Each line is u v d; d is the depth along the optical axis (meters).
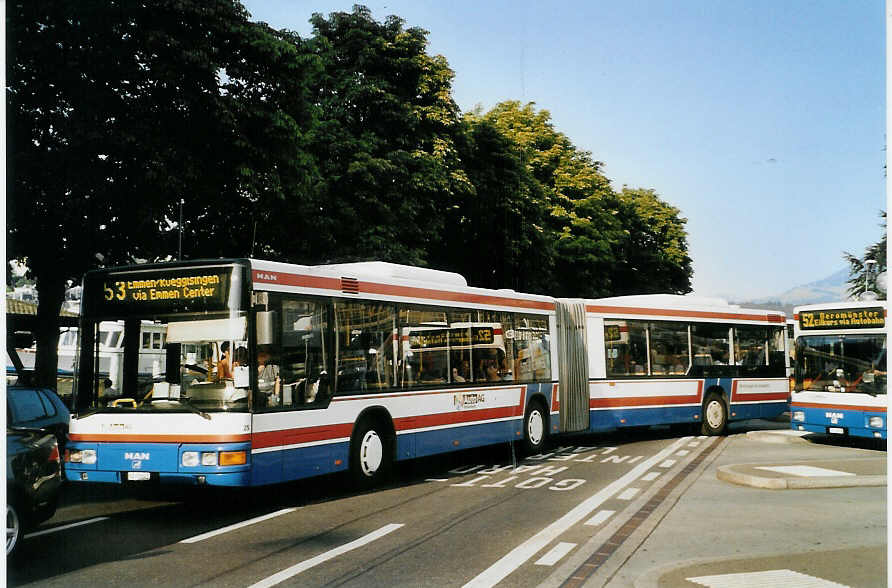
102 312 10.38
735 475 12.41
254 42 18.31
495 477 13.42
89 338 10.34
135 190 17.30
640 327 19.44
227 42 18.52
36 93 16.59
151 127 17.17
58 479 8.15
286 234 21.28
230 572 7.21
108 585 6.80
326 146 25.55
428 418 13.45
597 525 9.25
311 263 23.39
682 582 6.46
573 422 17.73
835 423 17.33
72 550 8.12
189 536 8.80
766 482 11.90
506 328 15.91
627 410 18.89
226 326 9.95
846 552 7.58
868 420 16.78
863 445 18.00
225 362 9.91
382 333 12.64
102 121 16.83
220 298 10.00
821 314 17.75
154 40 16.75
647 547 8.09
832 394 17.42
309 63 20.03
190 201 18.31
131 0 16.73
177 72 17.36
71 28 16.48
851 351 17.27
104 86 16.83
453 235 32.16
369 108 28.03
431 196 28.64
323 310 11.41
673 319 20.09
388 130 28.30
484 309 15.29
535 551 7.96
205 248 19.94
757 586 6.34
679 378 20.02
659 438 20.23
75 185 16.50
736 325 21.55
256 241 20.73
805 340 18.03
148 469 9.76
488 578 6.96
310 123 20.52
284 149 19.34
